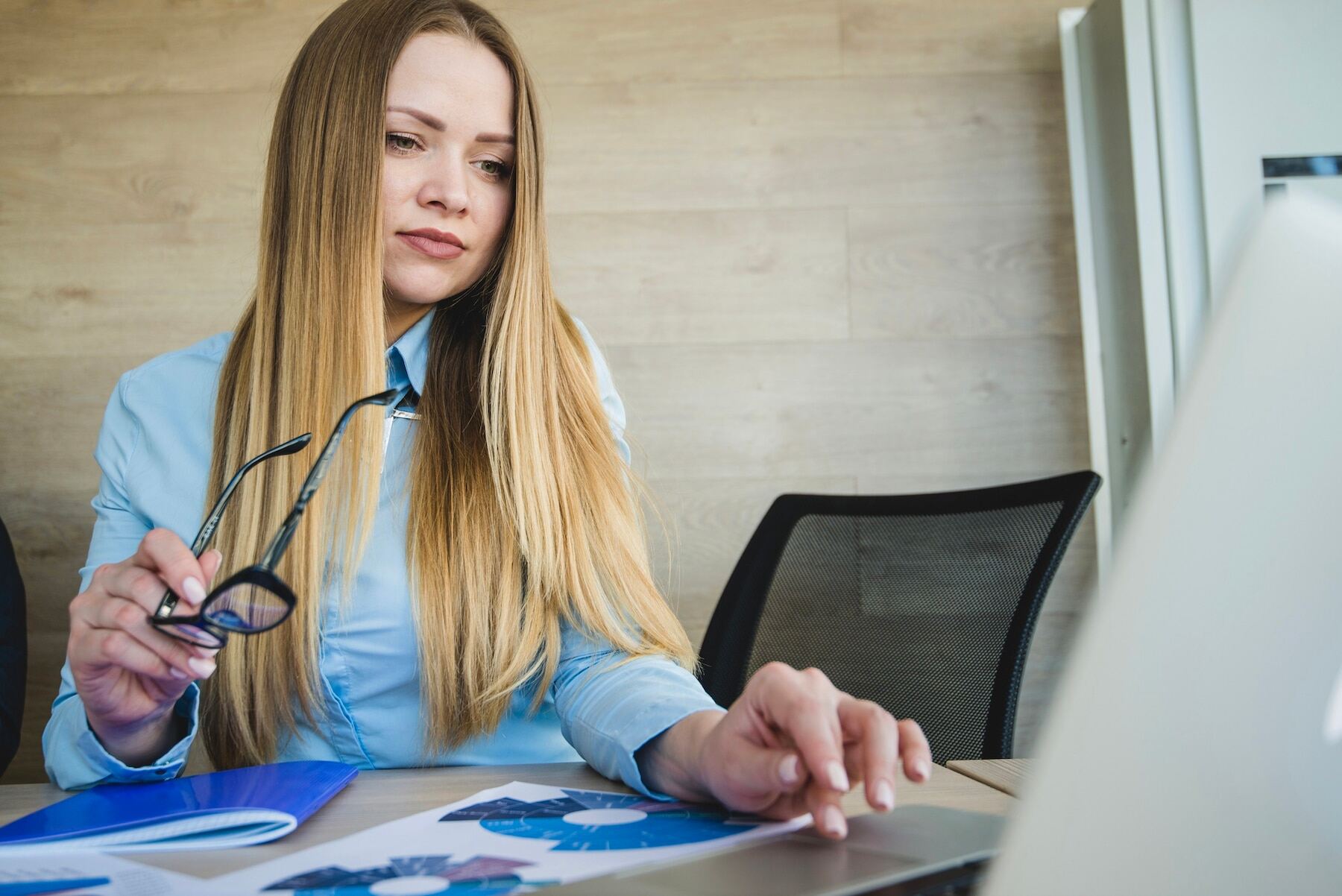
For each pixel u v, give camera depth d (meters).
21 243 2.04
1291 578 0.30
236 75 2.07
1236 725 0.29
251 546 0.96
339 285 0.98
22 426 2.01
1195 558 0.30
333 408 0.97
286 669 0.93
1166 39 1.78
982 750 1.06
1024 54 2.09
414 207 0.99
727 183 2.08
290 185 1.02
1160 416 1.73
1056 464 2.03
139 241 2.04
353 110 0.98
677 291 2.06
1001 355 2.05
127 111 2.06
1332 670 0.29
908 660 1.17
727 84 2.09
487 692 0.93
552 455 1.00
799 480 2.04
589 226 2.07
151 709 0.70
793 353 2.06
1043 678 1.97
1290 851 0.29
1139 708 0.30
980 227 2.07
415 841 0.56
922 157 2.08
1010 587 1.13
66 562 1.99
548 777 0.76
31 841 0.55
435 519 0.98
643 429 2.04
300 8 2.08
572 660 0.93
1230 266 0.31
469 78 0.99
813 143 2.08
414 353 1.07
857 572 1.26
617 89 2.09
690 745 0.65
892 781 0.53
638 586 0.99
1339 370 0.29
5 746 1.64
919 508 1.26
